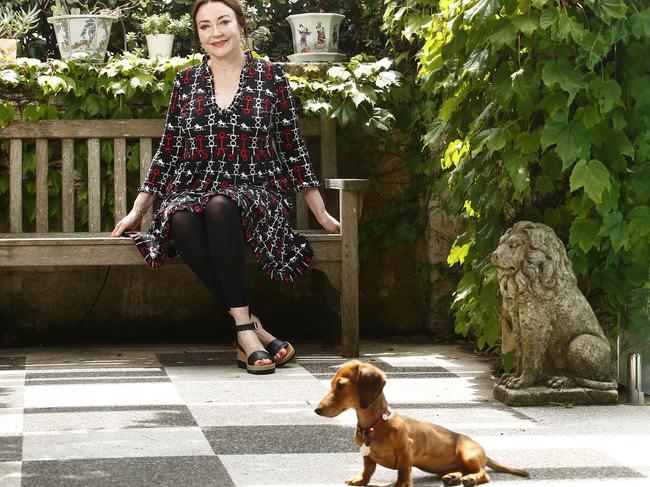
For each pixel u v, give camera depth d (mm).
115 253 4414
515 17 3504
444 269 5316
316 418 3236
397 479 2447
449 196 4961
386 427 2412
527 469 2621
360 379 2396
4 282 5234
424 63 4375
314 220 5477
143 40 5820
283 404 3471
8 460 2680
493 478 2537
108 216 5367
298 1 5922
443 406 3443
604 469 2623
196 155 4496
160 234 4383
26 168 5254
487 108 3836
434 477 2580
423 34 4520
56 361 4531
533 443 2906
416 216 5453
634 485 2479
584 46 3439
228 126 4484
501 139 3627
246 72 4570
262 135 4523
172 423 3152
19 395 3629
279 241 4414
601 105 3502
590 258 3717
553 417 3266
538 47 3576
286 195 4676
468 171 3961
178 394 3656
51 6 5688
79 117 5270
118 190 5180
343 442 2912
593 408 3416
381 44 5852
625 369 3643
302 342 5281
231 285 4250
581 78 3445
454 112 4062
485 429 3088
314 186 4602
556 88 3529
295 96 5273
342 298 4562
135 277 5367
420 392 3713
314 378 4016
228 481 2496
